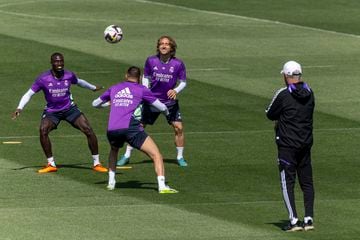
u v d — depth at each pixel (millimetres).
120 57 83938
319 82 75312
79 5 113250
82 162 51250
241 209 42031
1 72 76750
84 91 70562
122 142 44844
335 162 51625
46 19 103250
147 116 51031
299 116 38875
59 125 59969
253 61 83625
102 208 41781
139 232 38062
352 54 87875
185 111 64812
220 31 98938
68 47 87688
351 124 61562
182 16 107625
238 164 51031
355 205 43000
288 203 38844
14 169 49188
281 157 39000
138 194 44438
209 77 76250
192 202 43156
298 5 115625
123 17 106250
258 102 67938
